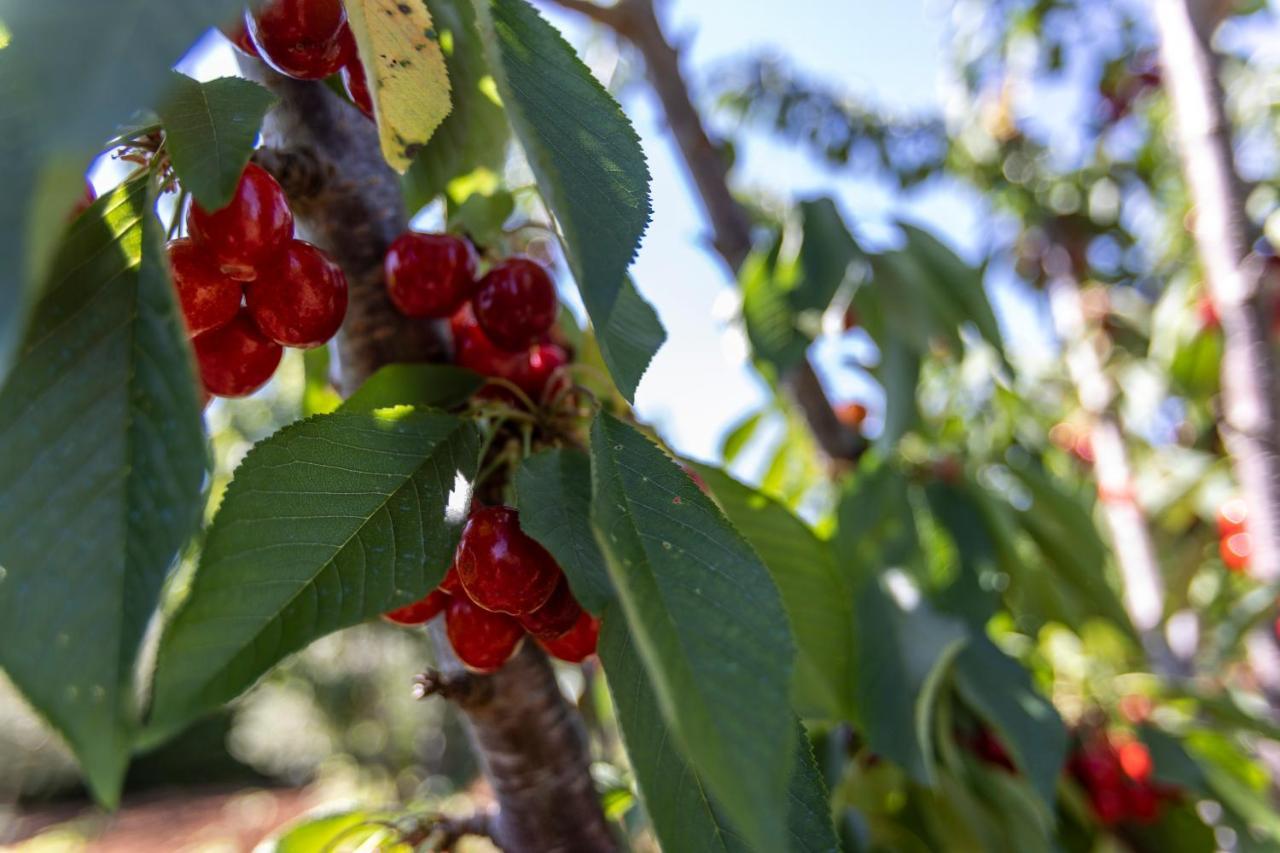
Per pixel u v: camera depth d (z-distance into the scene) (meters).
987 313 0.56
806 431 0.64
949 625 0.44
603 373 0.36
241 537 0.21
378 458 0.23
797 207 0.52
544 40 0.20
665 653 0.17
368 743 2.51
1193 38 0.60
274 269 0.24
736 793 0.16
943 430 0.76
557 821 0.33
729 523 0.20
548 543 0.22
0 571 0.15
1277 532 0.56
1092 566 0.58
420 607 0.27
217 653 0.20
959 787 0.45
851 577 0.48
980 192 1.14
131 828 3.51
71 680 0.14
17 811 3.74
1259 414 0.57
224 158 0.19
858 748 0.48
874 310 0.53
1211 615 0.82
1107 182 1.06
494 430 0.29
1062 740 0.43
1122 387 0.85
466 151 0.33
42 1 0.11
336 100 0.31
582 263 0.17
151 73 0.11
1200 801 0.53
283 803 3.36
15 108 0.12
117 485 0.16
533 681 0.31
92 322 0.17
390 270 0.30
